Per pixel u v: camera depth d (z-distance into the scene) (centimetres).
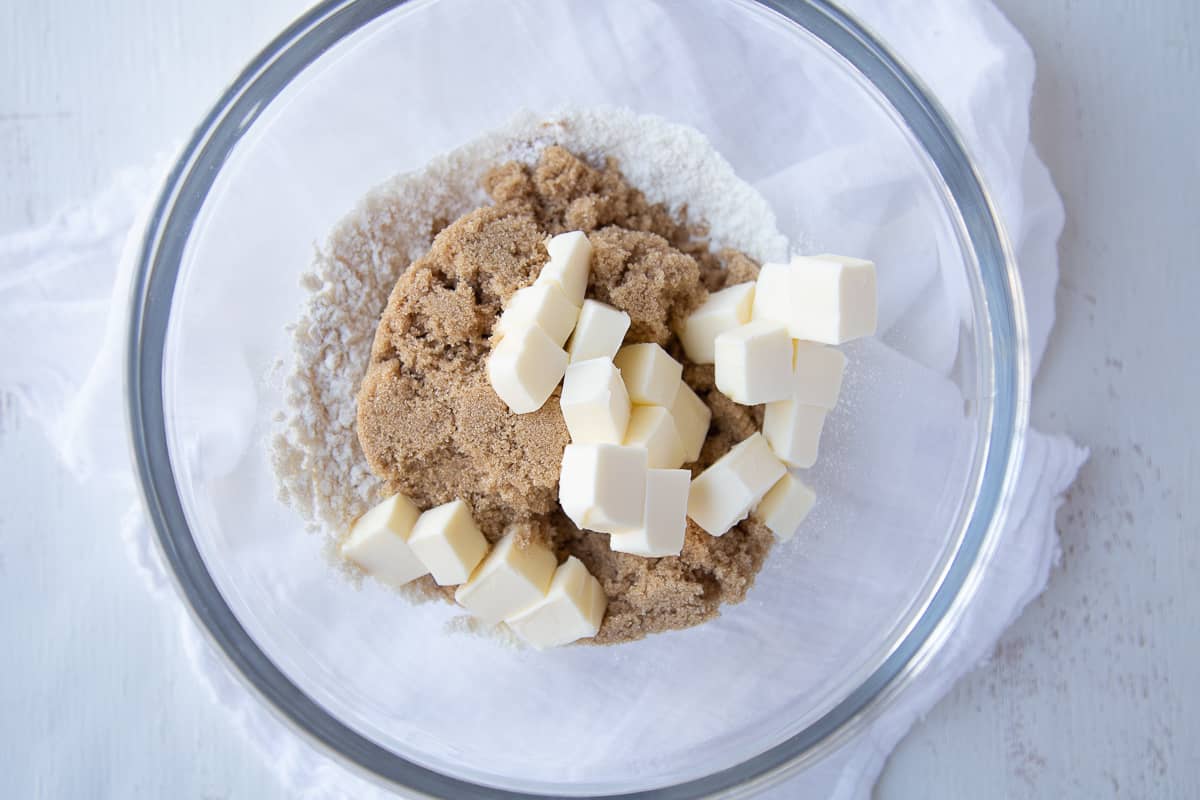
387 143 38
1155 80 40
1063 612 40
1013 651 40
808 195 38
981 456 37
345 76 38
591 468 34
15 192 40
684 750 37
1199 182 40
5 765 39
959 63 39
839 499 38
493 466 35
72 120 40
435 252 36
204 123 36
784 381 35
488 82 38
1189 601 40
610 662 38
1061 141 40
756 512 36
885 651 37
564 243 35
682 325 37
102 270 39
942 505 38
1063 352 40
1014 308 37
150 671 39
